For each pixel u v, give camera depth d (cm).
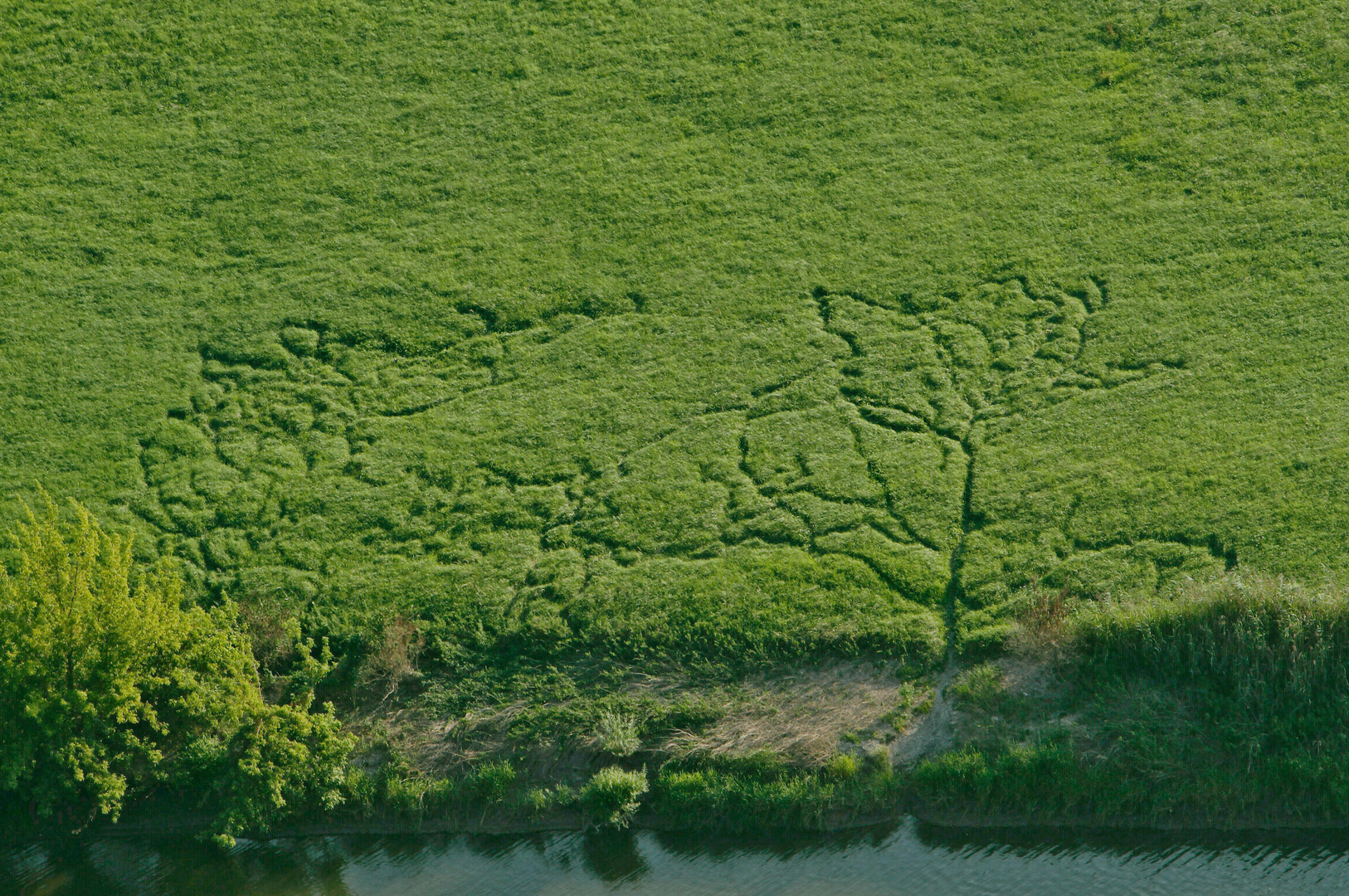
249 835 1719
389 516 2016
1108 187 2409
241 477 2086
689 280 2339
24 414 2189
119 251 2433
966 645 1798
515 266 2380
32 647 1622
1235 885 1584
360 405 2191
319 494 2053
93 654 1645
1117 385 2120
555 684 1800
